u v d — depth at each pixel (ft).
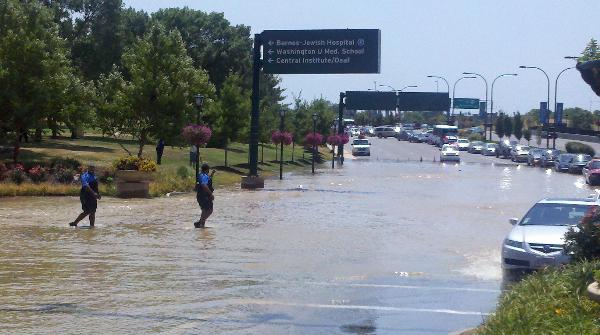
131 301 44.68
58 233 76.95
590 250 38.88
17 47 143.33
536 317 28.76
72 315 40.70
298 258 63.36
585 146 337.93
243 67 356.79
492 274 56.75
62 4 275.18
